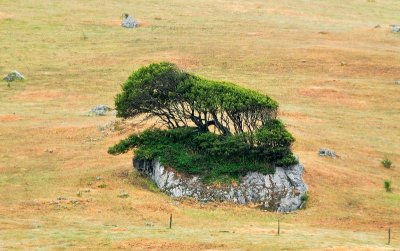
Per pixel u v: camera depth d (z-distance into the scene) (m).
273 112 185.62
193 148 185.12
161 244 139.38
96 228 150.00
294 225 165.38
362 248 140.25
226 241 143.00
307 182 188.50
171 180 179.38
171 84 186.50
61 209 163.50
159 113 191.50
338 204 179.75
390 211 177.50
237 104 182.12
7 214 159.00
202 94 183.88
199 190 177.00
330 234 156.12
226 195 176.25
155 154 184.25
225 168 180.00
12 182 183.50
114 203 168.12
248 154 182.12
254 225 162.75
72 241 139.25
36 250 132.88
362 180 196.88
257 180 178.88
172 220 162.12
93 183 181.62
